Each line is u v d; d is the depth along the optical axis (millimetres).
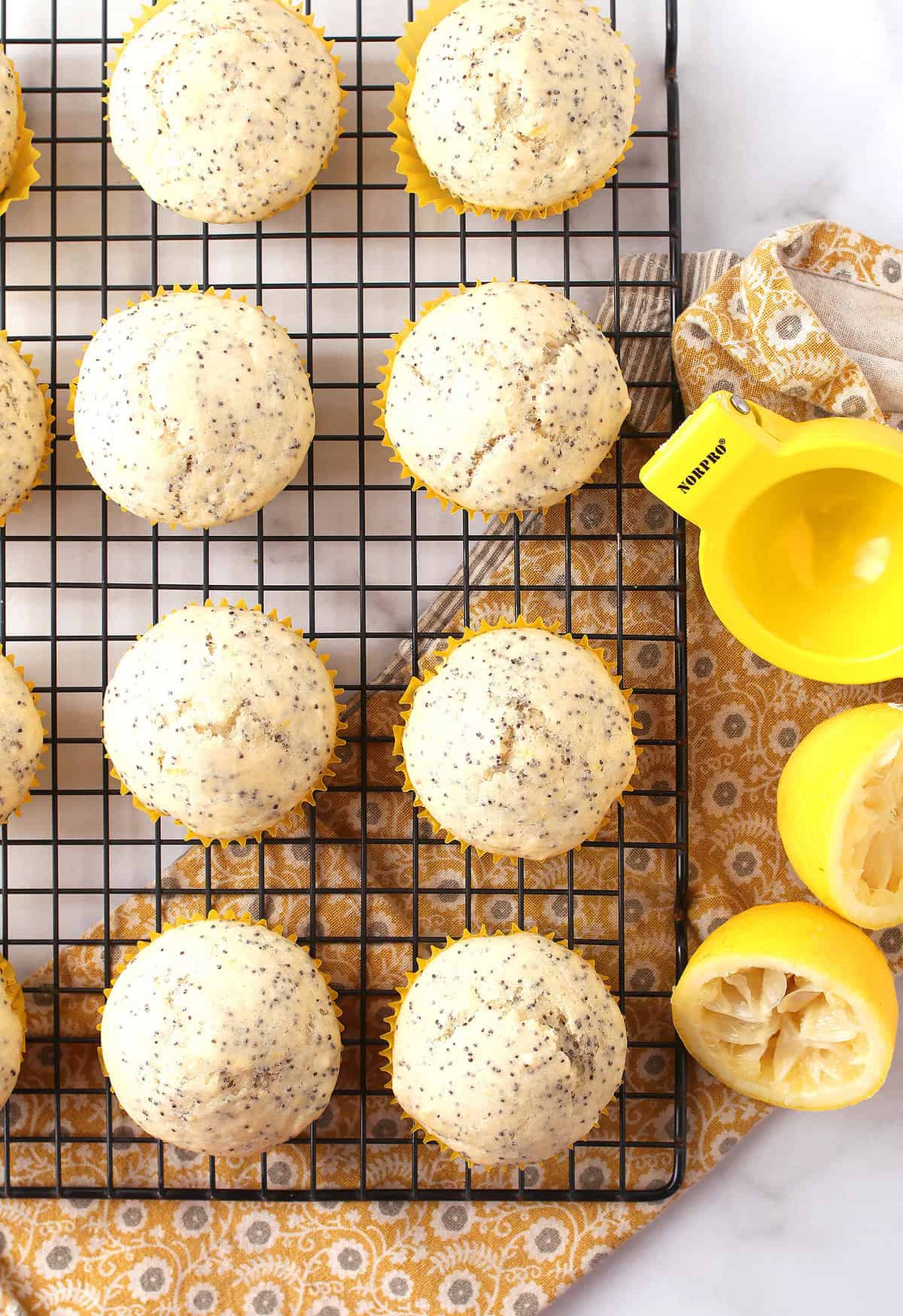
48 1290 732
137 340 706
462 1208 735
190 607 721
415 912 729
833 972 691
